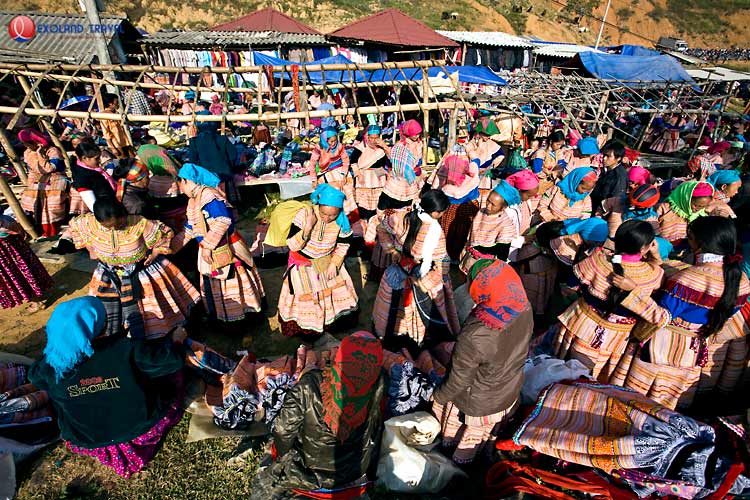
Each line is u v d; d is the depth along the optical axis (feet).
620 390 9.50
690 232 10.12
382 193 19.40
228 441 11.11
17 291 16.16
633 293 9.83
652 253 11.07
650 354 10.77
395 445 9.76
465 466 10.27
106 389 9.16
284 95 51.29
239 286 14.46
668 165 39.42
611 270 10.25
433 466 9.68
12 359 13.15
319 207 12.50
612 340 11.00
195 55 57.41
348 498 8.38
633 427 8.21
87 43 44.86
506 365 8.52
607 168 19.29
